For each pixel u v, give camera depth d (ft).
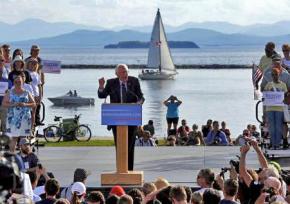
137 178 62.34
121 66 64.08
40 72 77.36
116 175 62.28
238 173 53.93
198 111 281.13
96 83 483.51
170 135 105.91
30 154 60.39
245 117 253.24
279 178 49.49
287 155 72.13
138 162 73.72
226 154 78.48
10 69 76.48
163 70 491.72
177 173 67.62
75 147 85.10
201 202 42.75
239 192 50.21
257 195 49.70
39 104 76.59
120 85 64.23
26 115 67.87
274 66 72.54
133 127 64.13
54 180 46.44
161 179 49.24
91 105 320.09
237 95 370.12
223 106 304.09
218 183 49.83
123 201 40.93
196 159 75.25
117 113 61.82
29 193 48.39
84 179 52.34
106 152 80.89
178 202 41.86
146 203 45.50
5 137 34.73
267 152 72.23
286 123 72.95
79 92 391.45
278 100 71.97
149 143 91.81
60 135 121.49
